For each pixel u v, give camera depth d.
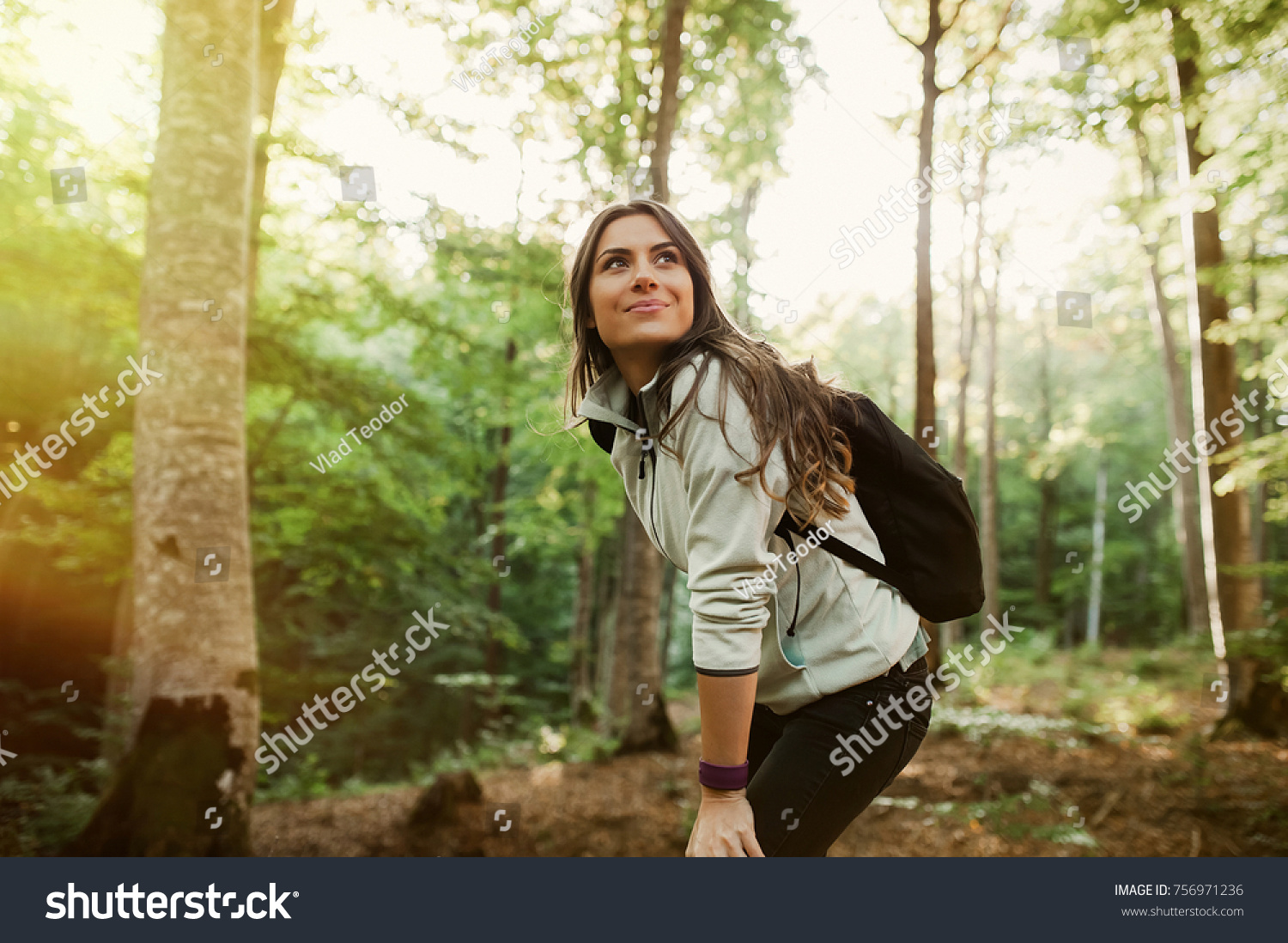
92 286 6.02
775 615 1.17
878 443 1.18
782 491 1.07
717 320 1.20
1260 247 8.40
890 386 16.34
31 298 6.26
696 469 1.06
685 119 9.73
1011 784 5.86
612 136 8.70
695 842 1.04
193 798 3.84
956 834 4.95
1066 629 24.69
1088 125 7.19
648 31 8.97
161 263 4.34
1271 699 7.54
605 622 19.66
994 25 8.77
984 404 18.00
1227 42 5.48
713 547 1.05
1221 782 5.67
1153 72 7.18
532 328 9.30
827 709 1.16
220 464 4.28
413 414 7.27
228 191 4.49
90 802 4.55
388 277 7.98
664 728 8.98
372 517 7.14
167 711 3.95
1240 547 8.12
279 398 7.40
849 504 1.17
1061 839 4.68
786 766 1.13
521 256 7.89
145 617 4.07
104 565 6.25
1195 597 15.16
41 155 5.77
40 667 12.29
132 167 6.01
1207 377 8.14
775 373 1.11
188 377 4.26
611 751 8.84
